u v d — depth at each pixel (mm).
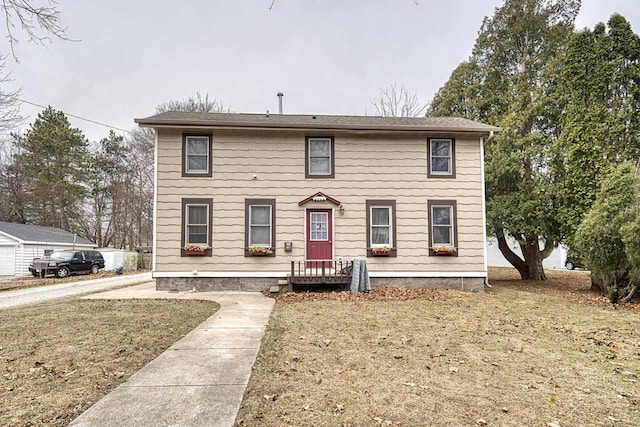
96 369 3906
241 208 10617
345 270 10234
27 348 4656
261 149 10797
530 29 14906
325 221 10836
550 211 12258
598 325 6355
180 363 4125
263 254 10422
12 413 2883
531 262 14625
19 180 29500
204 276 10383
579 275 16594
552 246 14484
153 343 4910
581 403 3213
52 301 8961
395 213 10875
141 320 6355
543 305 8320
